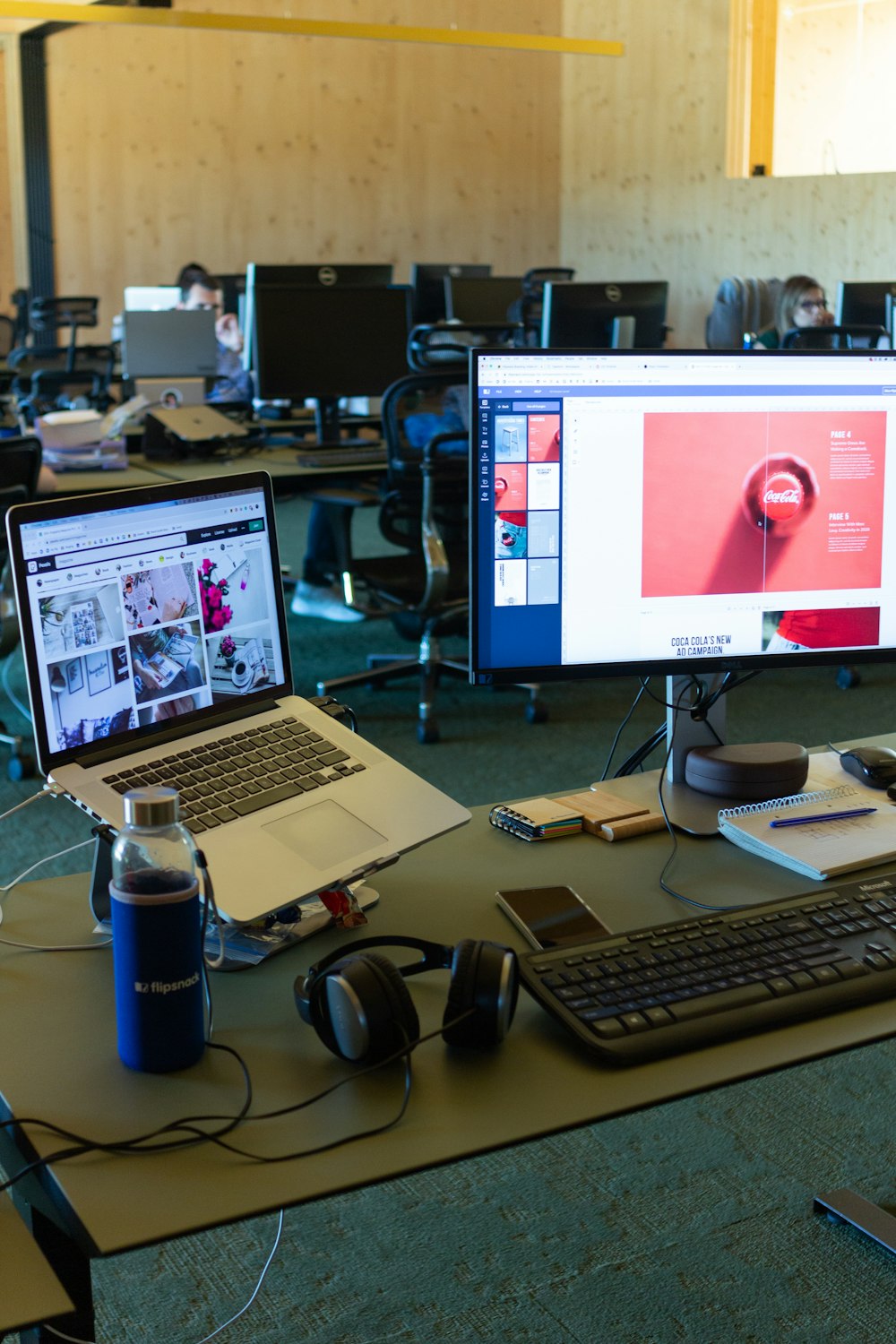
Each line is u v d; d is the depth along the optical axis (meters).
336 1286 1.66
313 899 1.22
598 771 3.42
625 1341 1.57
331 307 4.33
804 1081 2.12
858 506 1.42
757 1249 1.73
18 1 6.55
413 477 3.57
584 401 1.34
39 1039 0.99
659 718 3.90
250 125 9.56
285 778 1.22
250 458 4.28
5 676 4.32
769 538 1.41
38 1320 0.75
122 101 9.22
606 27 9.95
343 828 1.17
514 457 1.34
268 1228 1.77
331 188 9.91
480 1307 1.62
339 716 1.37
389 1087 0.93
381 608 3.87
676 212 9.70
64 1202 0.81
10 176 9.23
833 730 3.72
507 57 10.25
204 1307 1.62
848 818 1.38
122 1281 1.67
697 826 1.38
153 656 1.22
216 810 1.15
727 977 1.04
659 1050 0.96
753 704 4.00
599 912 1.20
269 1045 0.99
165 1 7.02
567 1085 0.93
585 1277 1.68
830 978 1.04
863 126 8.38
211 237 9.64
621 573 1.38
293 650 4.62
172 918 0.93
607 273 10.42
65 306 9.16
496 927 1.17
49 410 5.58
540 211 10.68
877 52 8.20
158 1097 0.92
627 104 9.91
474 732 3.78
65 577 1.14
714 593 1.41
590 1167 1.90
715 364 1.36
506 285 6.53
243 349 5.87
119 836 0.95
